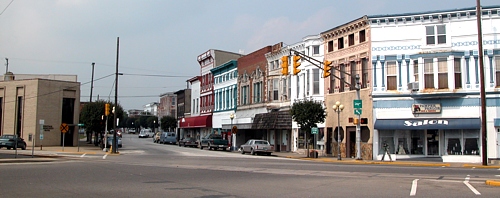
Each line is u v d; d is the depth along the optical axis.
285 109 48.34
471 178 17.81
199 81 76.31
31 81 57.03
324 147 41.62
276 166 24.69
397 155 34.75
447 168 24.56
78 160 29.83
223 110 64.81
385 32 35.88
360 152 33.91
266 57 52.38
